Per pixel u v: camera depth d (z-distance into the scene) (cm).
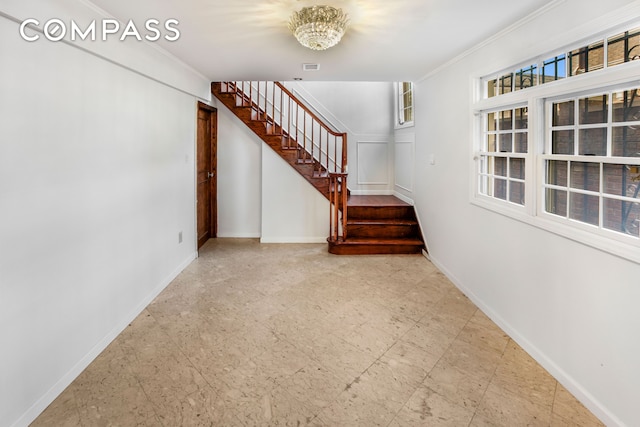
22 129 172
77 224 215
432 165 429
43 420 176
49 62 190
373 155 622
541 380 209
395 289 351
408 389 200
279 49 318
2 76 160
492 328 273
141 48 286
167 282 359
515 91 255
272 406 186
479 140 315
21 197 172
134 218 288
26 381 174
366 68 393
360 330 268
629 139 173
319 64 373
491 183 304
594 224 190
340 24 231
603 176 184
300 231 528
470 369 219
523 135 259
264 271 403
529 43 234
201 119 491
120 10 228
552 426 173
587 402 185
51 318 192
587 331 187
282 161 519
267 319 286
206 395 194
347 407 185
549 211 229
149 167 315
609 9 170
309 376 212
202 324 277
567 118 217
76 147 213
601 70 176
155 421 175
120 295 265
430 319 287
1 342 161
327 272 400
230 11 230
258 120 511
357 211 518
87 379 208
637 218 167
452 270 372
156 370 217
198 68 397
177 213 388
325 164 612
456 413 181
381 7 222
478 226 311
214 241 535
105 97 244
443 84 385
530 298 236
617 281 168
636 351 159
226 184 548
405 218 519
